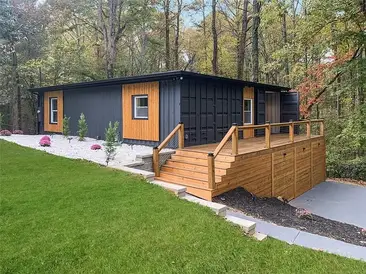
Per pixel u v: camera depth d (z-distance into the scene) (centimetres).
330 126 1554
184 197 494
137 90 952
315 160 1100
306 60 1555
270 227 468
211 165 579
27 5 1909
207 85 927
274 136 1158
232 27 2058
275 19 1243
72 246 308
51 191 462
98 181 521
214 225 378
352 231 546
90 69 1903
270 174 771
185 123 849
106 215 387
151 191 486
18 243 309
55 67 1792
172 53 2381
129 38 2398
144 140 938
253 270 293
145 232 348
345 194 977
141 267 282
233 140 643
